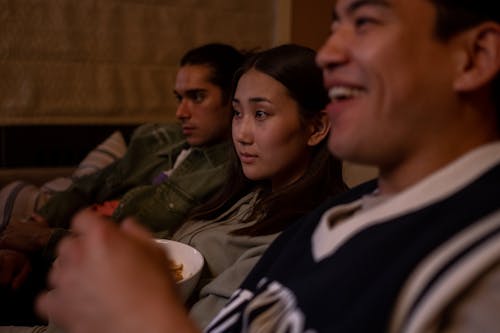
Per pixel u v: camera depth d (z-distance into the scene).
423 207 0.49
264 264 0.71
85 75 2.22
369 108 0.51
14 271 1.35
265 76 1.10
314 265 0.55
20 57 2.12
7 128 2.13
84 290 0.48
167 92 2.38
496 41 0.49
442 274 0.41
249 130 1.13
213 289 1.01
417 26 0.49
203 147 1.62
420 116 0.50
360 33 0.52
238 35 2.49
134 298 0.47
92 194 1.87
